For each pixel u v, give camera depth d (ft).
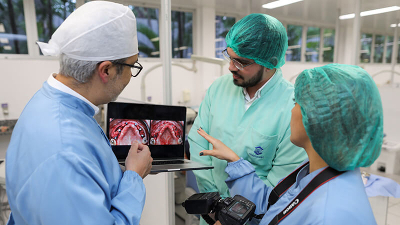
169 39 3.72
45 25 10.37
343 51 5.94
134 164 2.27
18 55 9.75
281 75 3.38
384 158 9.12
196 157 3.52
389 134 7.87
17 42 9.97
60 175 1.60
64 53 1.87
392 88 7.30
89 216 1.63
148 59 11.21
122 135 2.99
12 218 2.18
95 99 2.06
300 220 1.63
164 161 3.04
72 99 1.90
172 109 3.26
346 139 1.60
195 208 2.56
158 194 4.98
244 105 3.40
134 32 2.13
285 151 2.93
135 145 2.45
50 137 1.67
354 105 1.57
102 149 1.99
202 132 3.18
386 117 7.84
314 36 6.53
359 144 1.59
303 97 1.78
